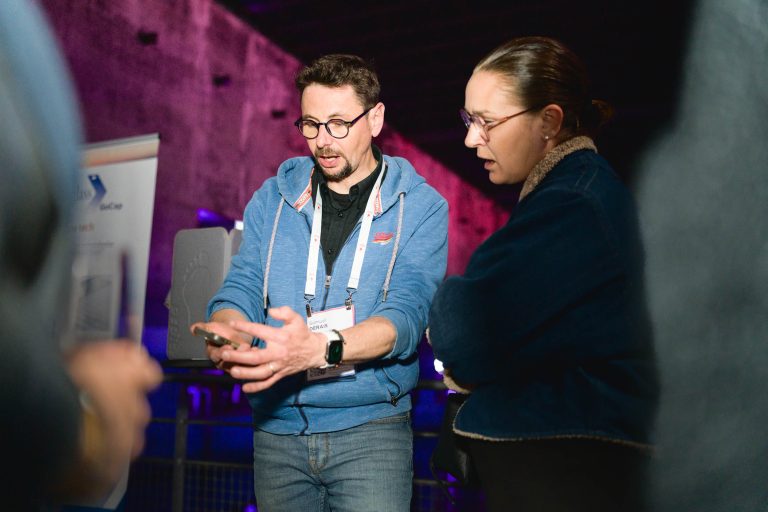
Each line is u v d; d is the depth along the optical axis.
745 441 0.69
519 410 0.96
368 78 1.56
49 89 0.34
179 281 2.41
